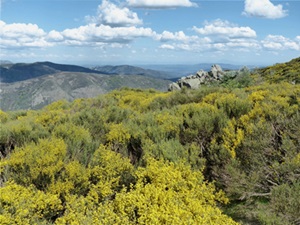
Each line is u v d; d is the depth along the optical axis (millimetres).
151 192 4051
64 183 4684
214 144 5871
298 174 4621
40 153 5305
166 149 5582
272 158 5438
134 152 6617
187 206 3863
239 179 4836
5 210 3848
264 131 5871
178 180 4586
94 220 3566
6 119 12594
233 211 4695
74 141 6328
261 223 4141
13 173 5082
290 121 6082
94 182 5148
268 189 4891
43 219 4141
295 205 3818
